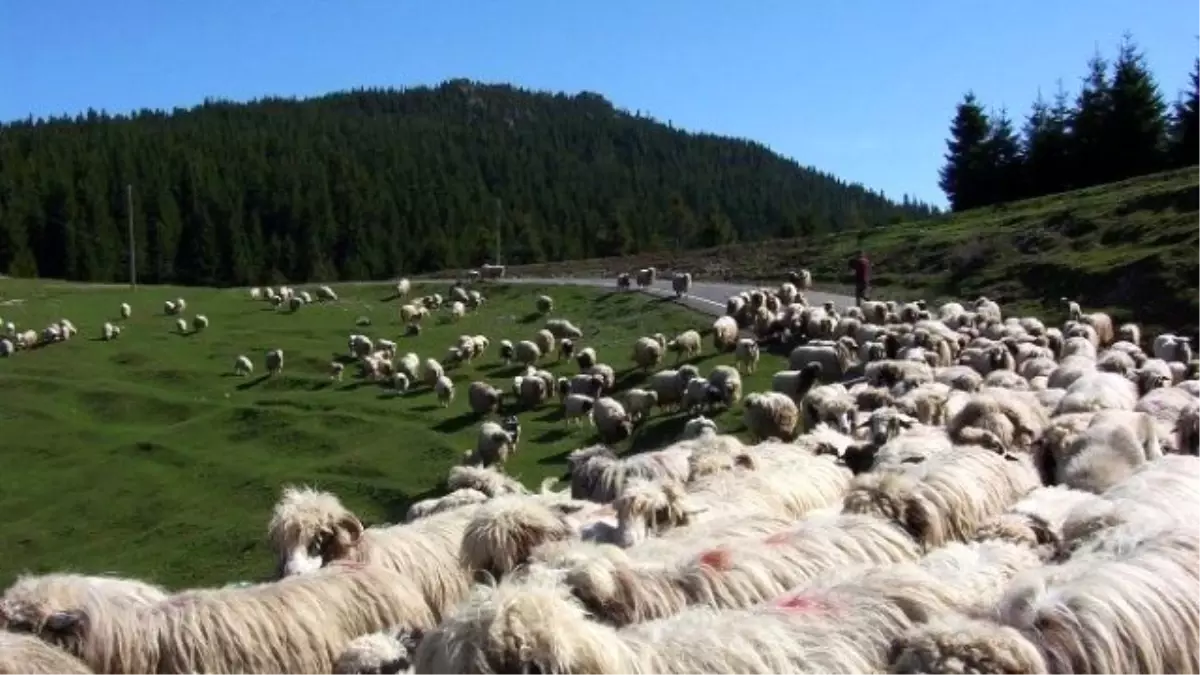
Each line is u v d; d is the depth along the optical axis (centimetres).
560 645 553
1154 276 4394
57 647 775
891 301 5100
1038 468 1415
